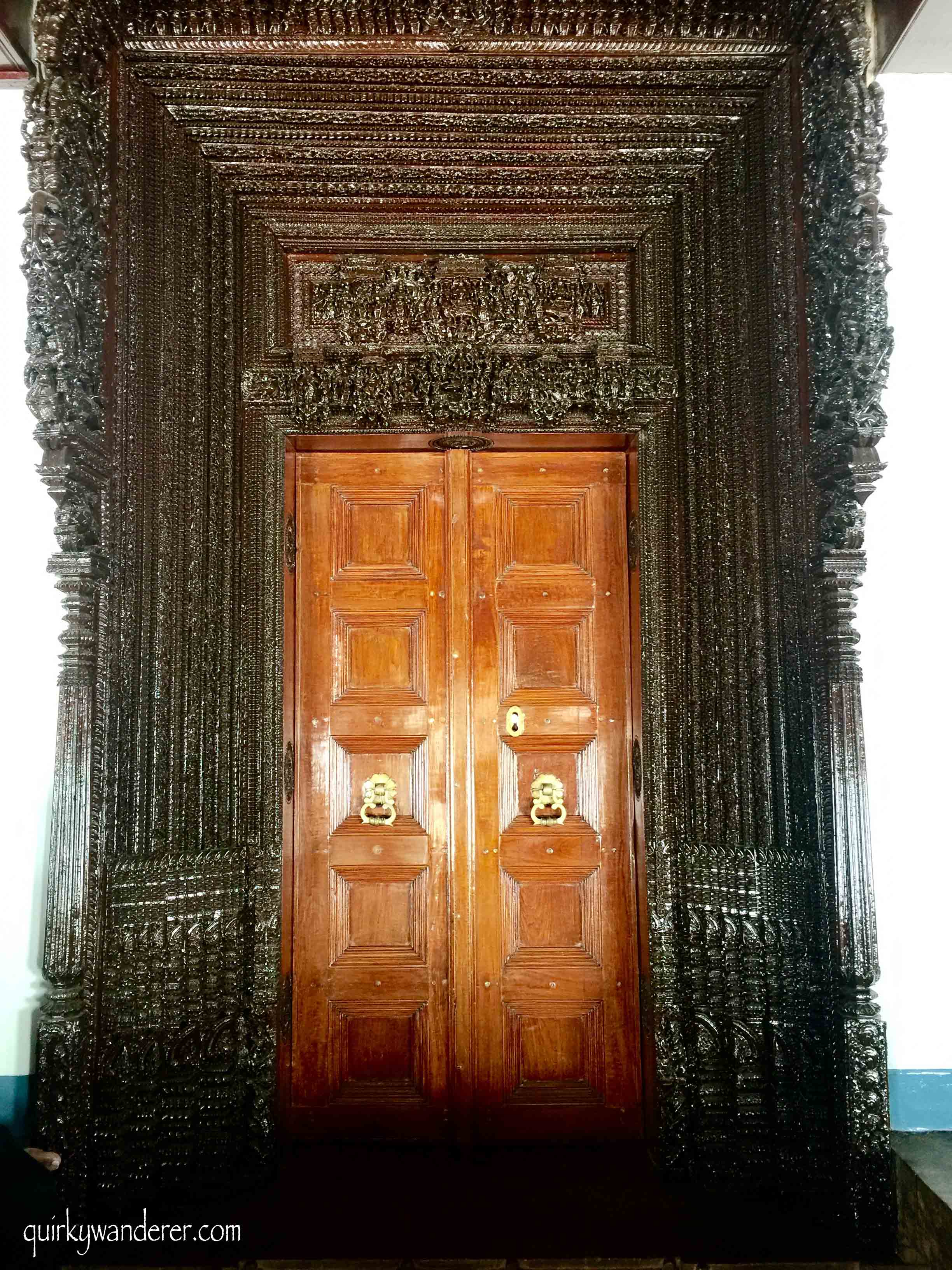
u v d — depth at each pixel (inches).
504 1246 98.8
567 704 131.7
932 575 118.1
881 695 116.8
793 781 115.4
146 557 115.9
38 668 114.6
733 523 122.3
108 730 108.3
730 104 125.9
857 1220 101.0
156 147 122.6
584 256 129.6
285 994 122.2
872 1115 103.3
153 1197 107.6
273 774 120.5
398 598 133.0
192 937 113.3
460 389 124.9
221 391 123.5
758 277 123.5
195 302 123.3
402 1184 112.7
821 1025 108.9
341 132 126.3
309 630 132.4
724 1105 113.9
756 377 122.4
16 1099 108.5
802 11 117.7
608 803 130.4
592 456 134.3
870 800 113.5
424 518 134.0
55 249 103.1
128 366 116.6
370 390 125.0
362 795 130.4
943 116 122.5
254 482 124.0
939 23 110.2
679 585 124.1
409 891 129.2
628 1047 126.0
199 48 121.0
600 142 127.3
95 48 113.1
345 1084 125.6
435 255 129.0
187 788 116.0
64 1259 96.3
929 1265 94.5
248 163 126.6
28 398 101.9
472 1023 126.3
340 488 134.0
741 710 119.5
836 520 109.1
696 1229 102.9
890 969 113.9
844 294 109.9
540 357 126.2
